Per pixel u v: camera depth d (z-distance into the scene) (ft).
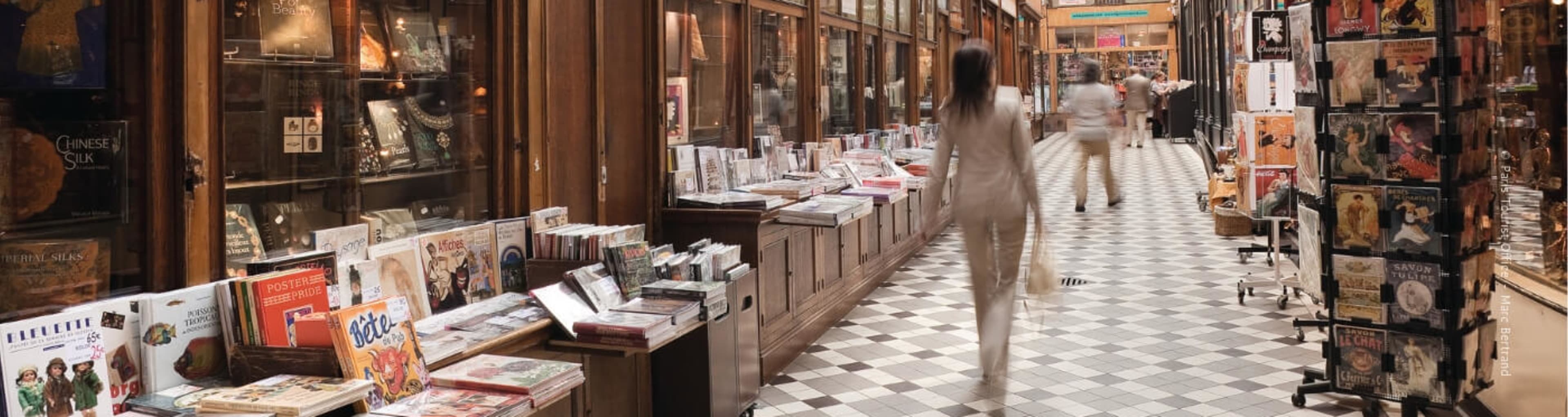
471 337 11.53
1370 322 13.92
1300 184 15.88
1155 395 16.78
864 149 29.89
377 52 12.53
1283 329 21.17
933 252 32.68
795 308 20.01
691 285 14.16
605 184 16.75
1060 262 29.94
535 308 12.91
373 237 12.01
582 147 16.12
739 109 22.57
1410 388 13.70
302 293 9.78
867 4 31.14
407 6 13.26
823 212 18.86
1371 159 13.55
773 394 17.42
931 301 24.94
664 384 15.38
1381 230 13.61
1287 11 21.54
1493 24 13.47
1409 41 12.93
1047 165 64.44
